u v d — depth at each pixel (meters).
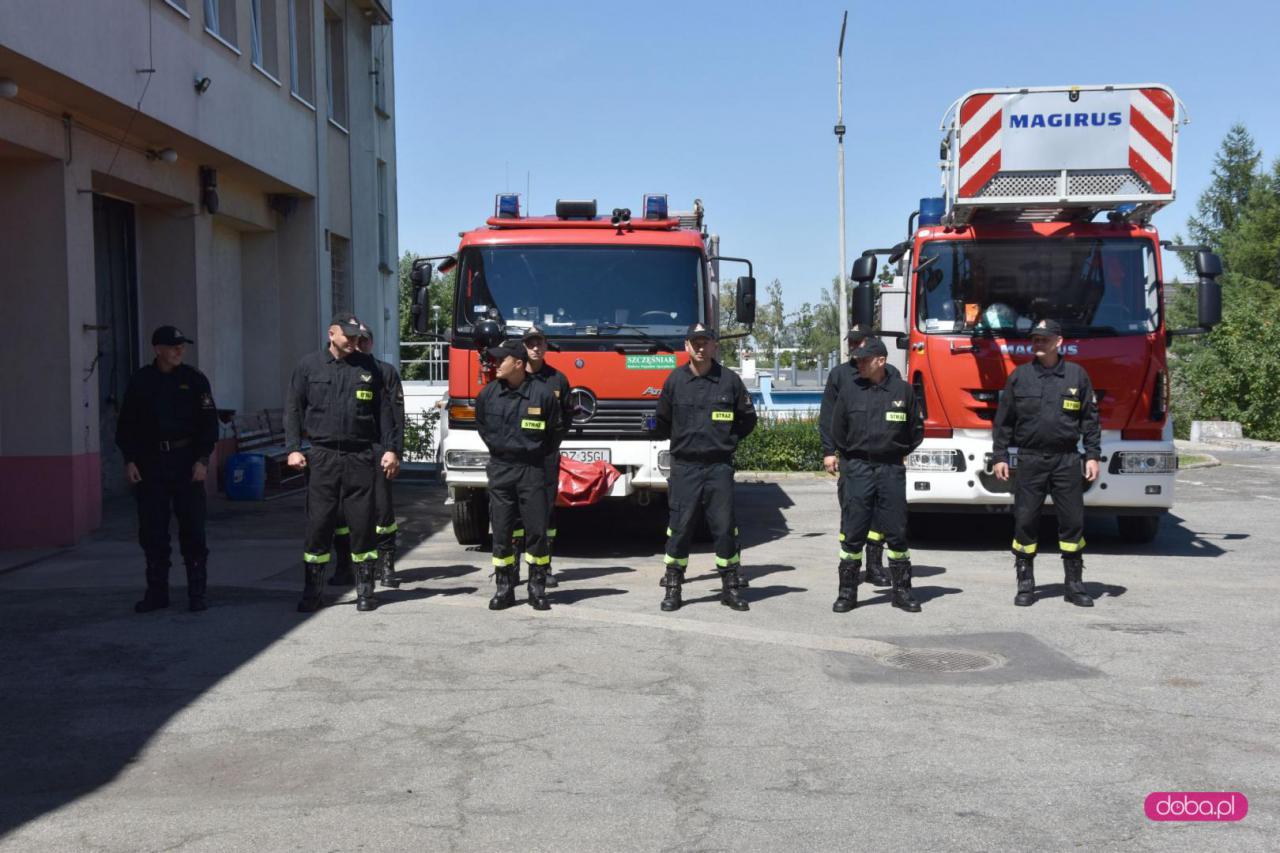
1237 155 74.94
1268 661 7.09
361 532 8.66
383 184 25.19
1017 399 8.88
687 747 5.46
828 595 9.32
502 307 11.18
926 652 7.34
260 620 8.34
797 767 5.18
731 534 8.67
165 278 15.91
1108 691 6.41
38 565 10.93
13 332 12.05
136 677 6.79
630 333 11.07
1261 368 33.06
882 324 12.79
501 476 8.66
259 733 5.73
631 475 11.02
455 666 6.98
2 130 11.10
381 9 22.70
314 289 19.42
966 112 10.87
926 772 5.12
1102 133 10.80
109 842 4.42
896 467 8.65
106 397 15.35
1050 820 4.56
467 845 4.36
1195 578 10.12
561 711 6.05
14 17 10.00
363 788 4.96
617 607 8.82
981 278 11.26
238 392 19.14
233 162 15.84
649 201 11.70
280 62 17.59
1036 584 9.80
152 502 8.66
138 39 12.42
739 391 8.66
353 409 8.59
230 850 4.33
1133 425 11.00
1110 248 11.21
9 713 6.09
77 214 12.39
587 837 4.42
